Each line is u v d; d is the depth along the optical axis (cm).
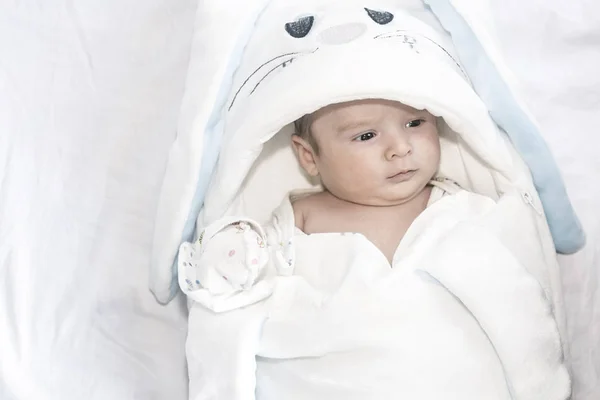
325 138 137
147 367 146
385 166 134
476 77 136
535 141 135
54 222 150
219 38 135
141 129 157
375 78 123
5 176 151
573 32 159
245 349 125
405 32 132
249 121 130
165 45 161
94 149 155
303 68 127
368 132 134
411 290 125
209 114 134
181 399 144
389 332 123
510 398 126
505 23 161
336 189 141
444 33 139
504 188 139
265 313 130
